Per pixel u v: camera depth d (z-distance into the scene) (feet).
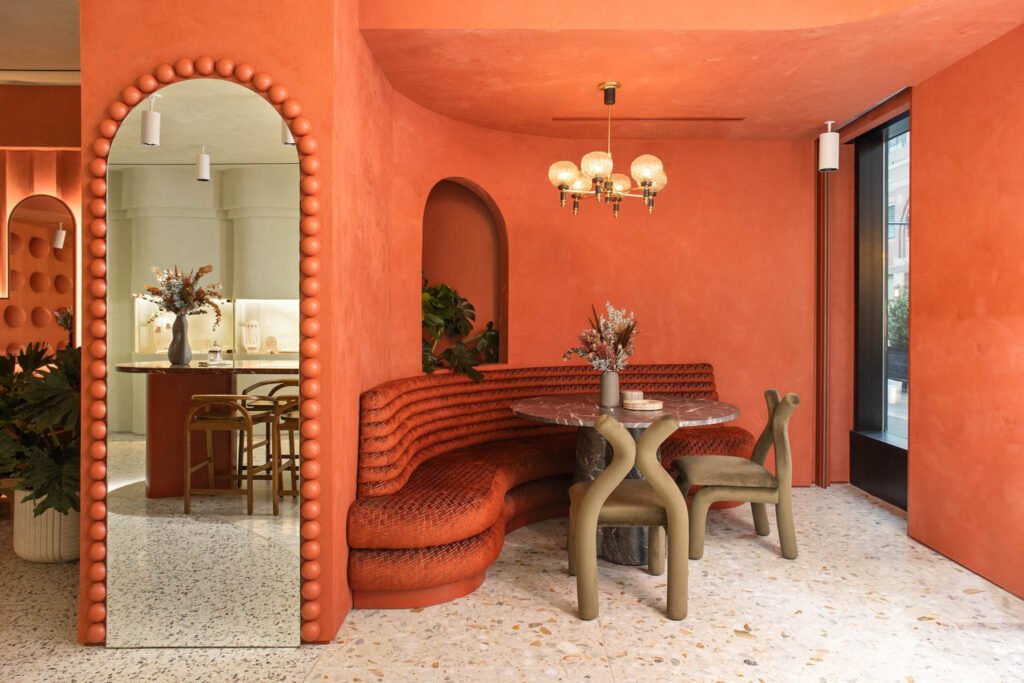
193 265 10.29
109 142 10.17
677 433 17.44
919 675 9.42
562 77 14.12
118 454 10.28
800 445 19.38
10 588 12.50
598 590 12.36
